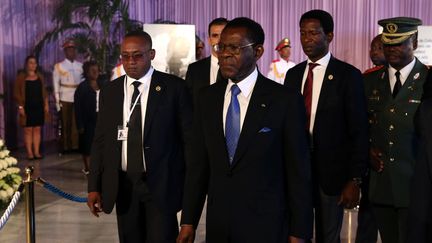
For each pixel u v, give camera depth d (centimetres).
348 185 344
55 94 1065
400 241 348
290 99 267
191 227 282
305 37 351
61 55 1191
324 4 1294
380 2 1286
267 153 264
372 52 505
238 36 260
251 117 265
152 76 358
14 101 1118
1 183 591
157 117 350
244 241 264
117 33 1216
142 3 1269
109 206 346
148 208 351
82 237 532
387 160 348
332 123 348
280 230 267
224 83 276
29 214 379
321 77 355
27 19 1138
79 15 1203
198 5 1302
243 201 264
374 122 359
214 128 271
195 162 283
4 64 1095
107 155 351
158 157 349
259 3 1300
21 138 1139
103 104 360
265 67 1313
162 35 933
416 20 342
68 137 1073
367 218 421
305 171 266
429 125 200
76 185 780
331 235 356
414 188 201
